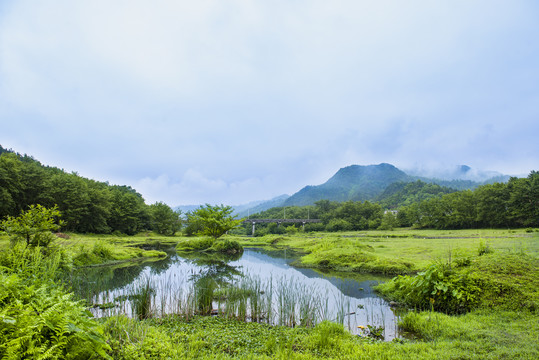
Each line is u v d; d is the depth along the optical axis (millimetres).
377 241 36469
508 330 6141
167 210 72938
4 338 3131
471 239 35250
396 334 7113
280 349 5582
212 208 40000
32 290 4438
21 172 46781
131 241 45438
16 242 12789
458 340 5785
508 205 61219
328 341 5996
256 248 39625
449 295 8578
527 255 10094
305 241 41531
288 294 9328
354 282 14148
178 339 6074
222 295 11211
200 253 32062
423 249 22672
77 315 4156
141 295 8930
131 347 4535
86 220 54281
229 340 6477
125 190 89062
